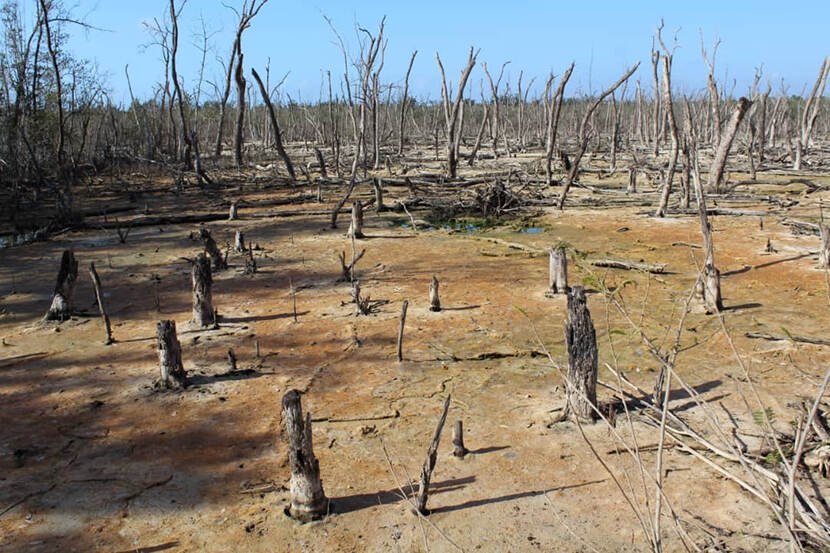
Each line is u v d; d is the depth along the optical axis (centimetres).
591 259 1205
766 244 1338
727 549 439
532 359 770
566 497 507
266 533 477
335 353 802
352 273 1150
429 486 527
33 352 828
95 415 658
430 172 2897
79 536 477
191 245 1462
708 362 741
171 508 508
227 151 4428
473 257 1285
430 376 730
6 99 2383
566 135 5281
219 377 737
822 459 504
